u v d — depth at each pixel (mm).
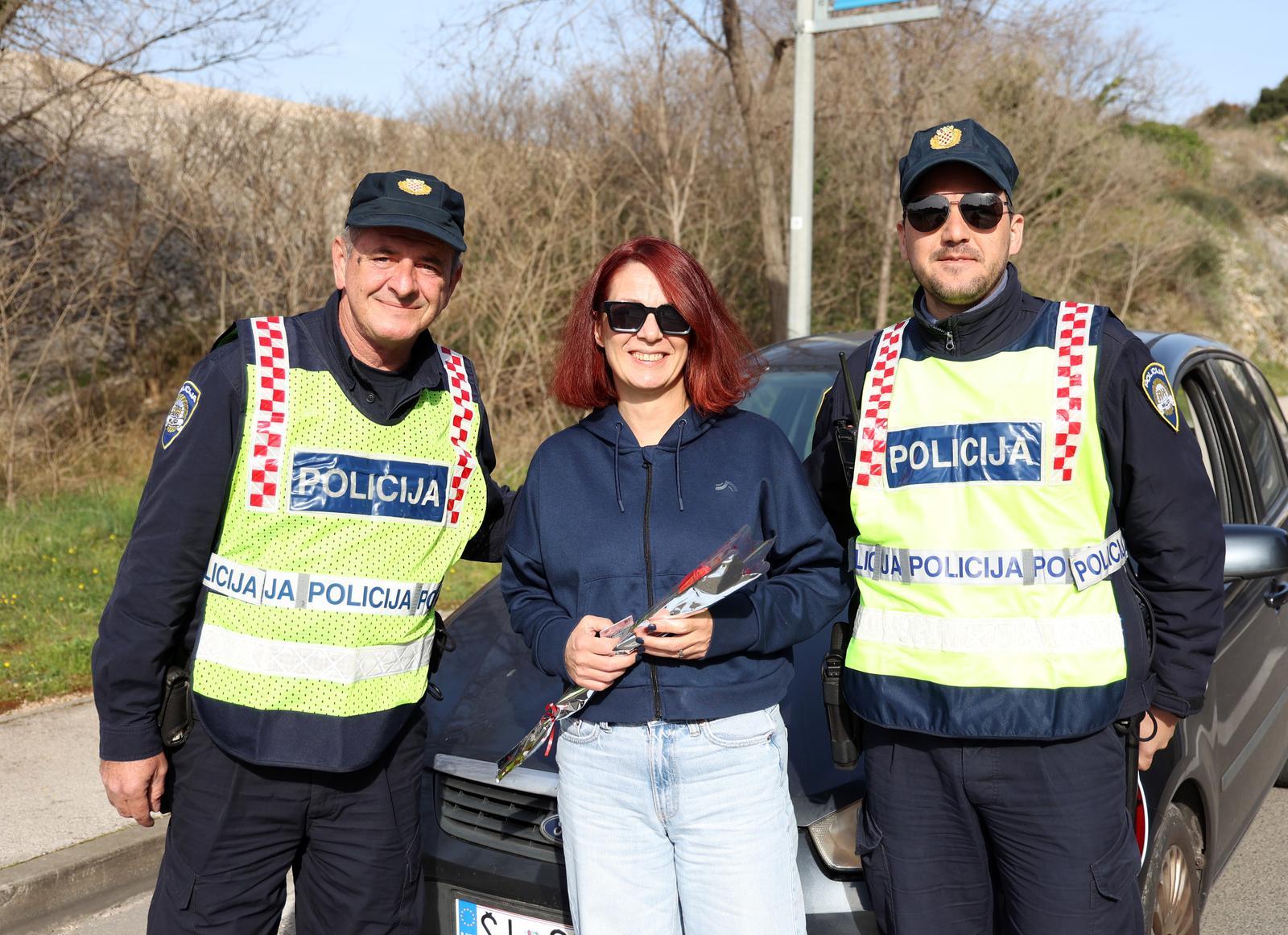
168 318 10109
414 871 2141
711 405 2018
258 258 9250
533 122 11125
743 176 12508
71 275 8898
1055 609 1894
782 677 1984
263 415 1951
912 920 1993
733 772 1895
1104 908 1912
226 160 9281
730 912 1881
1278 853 3707
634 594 1952
